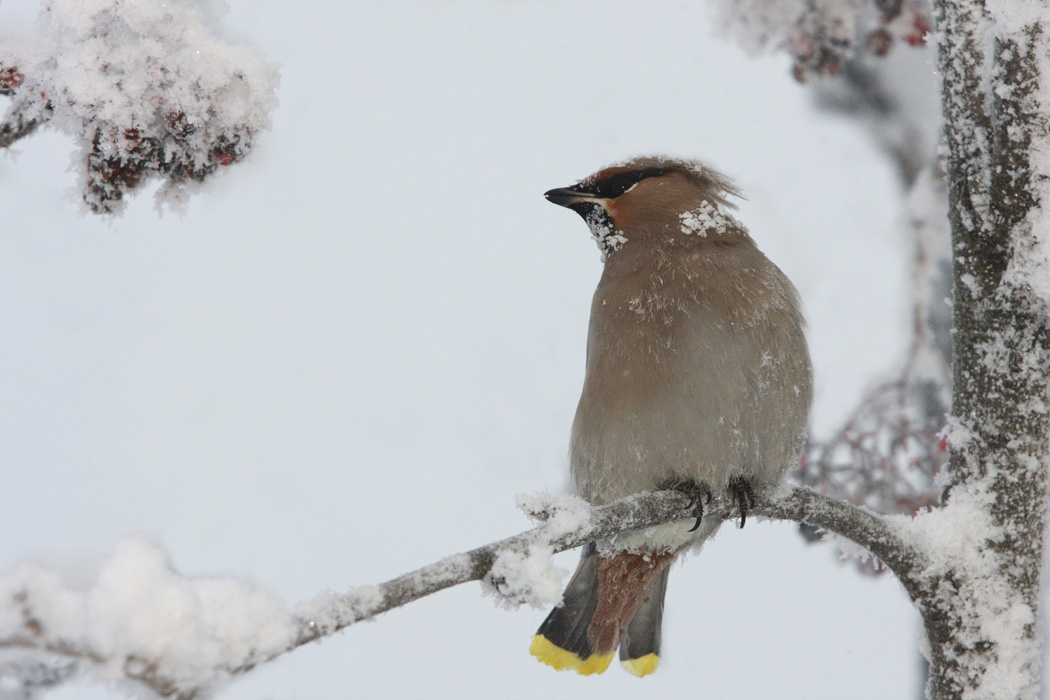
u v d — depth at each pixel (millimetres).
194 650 4641
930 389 10852
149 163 6676
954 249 6941
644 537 8516
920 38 11008
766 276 8836
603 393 8758
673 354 8500
